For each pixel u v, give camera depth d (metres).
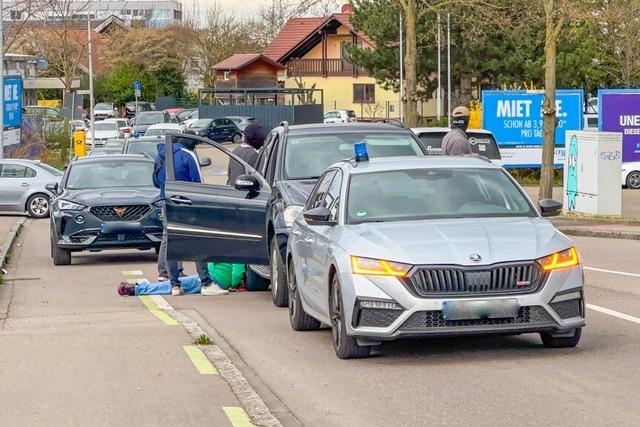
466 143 33.31
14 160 71.62
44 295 33.66
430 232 19.91
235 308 28.88
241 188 29.45
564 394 16.89
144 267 41.81
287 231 27.36
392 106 177.62
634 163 77.31
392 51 126.88
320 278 21.61
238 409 16.50
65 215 41.53
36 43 170.12
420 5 77.62
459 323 18.86
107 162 45.34
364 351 20.19
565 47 112.75
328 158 30.12
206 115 158.38
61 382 18.73
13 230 59.12
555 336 20.45
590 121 104.12
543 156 59.12
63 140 109.25
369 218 21.33
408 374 18.92
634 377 18.02
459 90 128.75
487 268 18.91
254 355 21.44
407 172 22.53
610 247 44.28
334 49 180.62
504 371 18.83
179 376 19.03
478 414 15.82
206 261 29.98
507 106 75.25
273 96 173.75
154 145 69.69
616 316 25.08
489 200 21.84
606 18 63.62
